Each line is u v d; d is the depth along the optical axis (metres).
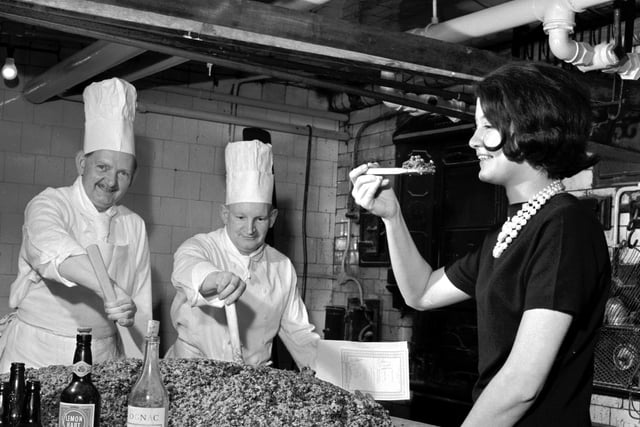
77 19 2.59
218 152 6.45
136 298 3.39
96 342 3.24
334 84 4.02
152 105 6.08
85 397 1.60
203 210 6.37
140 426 1.54
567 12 3.56
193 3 2.45
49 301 3.17
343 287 6.80
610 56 3.67
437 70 3.12
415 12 4.98
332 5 4.88
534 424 1.56
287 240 6.75
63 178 5.84
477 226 5.46
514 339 1.63
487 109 1.66
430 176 5.87
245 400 1.74
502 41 5.42
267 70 3.76
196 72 6.35
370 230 6.38
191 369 1.81
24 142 5.73
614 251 4.50
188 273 3.00
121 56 4.43
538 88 1.62
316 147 6.93
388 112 6.46
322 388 1.83
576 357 1.59
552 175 1.67
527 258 1.60
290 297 3.76
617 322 4.36
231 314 2.81
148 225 6.16
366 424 1.78
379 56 2.92
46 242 2.81
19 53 5.73
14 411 1.67
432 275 2.07
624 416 4.43
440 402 5.55
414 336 5.89
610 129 4.05
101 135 3.15
